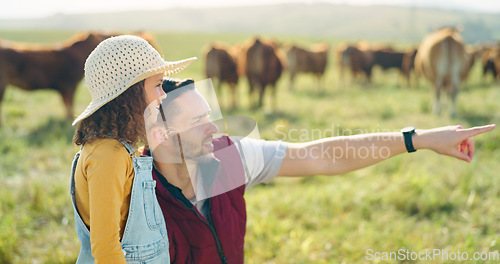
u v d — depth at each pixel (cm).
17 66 802
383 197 380
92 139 128
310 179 446
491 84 1428
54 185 420
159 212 140
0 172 476
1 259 289
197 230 147
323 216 353
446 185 407
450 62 807
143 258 136
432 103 877
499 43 1706
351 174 453
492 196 375
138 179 134
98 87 129
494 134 572
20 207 378
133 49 129
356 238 312
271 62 967
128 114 129
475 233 309
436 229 321
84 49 839
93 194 122
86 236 139
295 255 292
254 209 366
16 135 659
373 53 1891
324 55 1486
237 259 159
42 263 288
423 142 167
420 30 9462
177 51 2680
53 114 868
